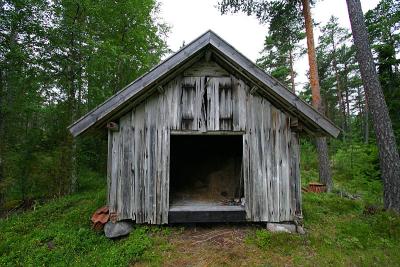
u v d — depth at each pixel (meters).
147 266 3.93
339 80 26.41
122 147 5.11
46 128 10.75
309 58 10.02
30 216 6.75
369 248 4.70
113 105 4.73
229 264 3.96
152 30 13.75
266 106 5.30
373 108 7.16
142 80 4.79
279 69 18.48
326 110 28.38
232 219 5.11
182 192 7.18
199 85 5.28
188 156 8.05
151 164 5.11
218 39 4.93
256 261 4.04
